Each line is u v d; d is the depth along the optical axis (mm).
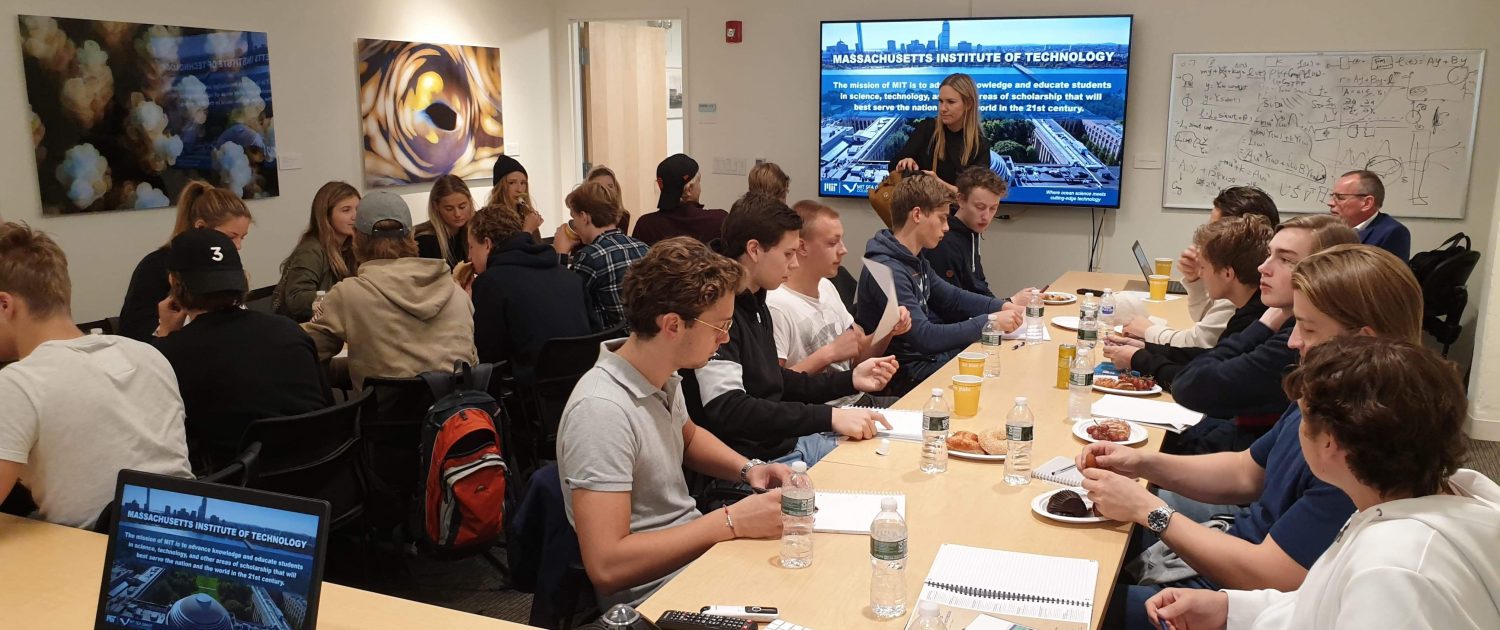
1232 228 3000
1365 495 1373
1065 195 6445
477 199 7047
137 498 1402
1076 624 1561
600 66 7844
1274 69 5906
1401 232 4926
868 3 6758
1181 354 3008
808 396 2939
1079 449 2449
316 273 4355
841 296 4426
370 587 3158
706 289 1918
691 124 7398
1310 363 1408
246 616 1333
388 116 6223
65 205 4504
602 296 4199
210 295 2695
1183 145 6184
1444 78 5586
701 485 2982
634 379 1980
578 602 2029
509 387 3734
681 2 7254
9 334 2035
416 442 3262
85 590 1698
